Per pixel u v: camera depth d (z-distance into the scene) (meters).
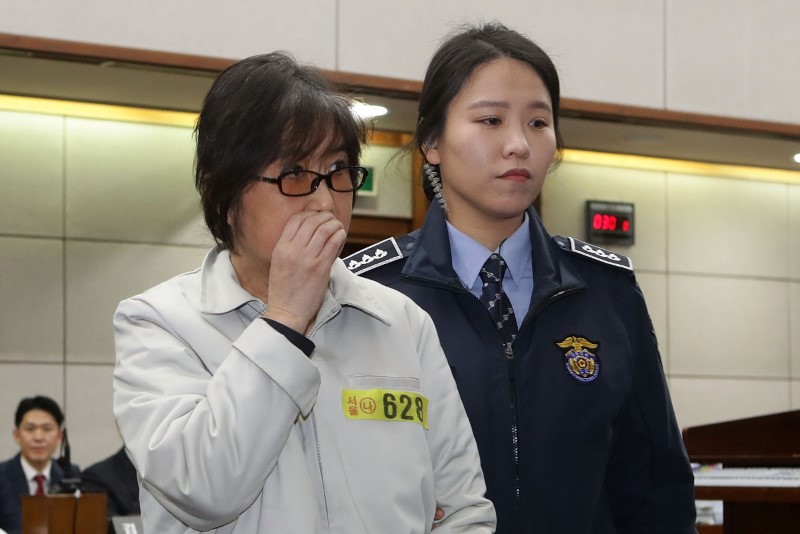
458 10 6.07
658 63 6.60
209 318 1.73
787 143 7.22
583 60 6.39
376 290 1.93
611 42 6.48
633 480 2.41
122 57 5.35
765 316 8.23
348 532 1.65
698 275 8.04
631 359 2.34
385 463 1.71
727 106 6.78
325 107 1.68
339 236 1.65
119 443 6.48
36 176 6.41
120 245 6.57
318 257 1.64
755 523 2.98
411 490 1.71
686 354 7.96
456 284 2.26
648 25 6.58
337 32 5.81
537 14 6.29
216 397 1.56
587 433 2.24
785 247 8.34
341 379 1.75
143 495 1.72
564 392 2.24
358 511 1.67
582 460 2.22
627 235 7.79
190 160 6.74
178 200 6.70
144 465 1.57
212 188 1.69
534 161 2.25
